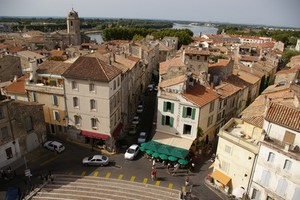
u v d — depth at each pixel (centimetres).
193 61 6619
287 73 8019
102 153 5112
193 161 4925
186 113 4881
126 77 6041
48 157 4888
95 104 5009
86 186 4159
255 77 7719
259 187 3700
